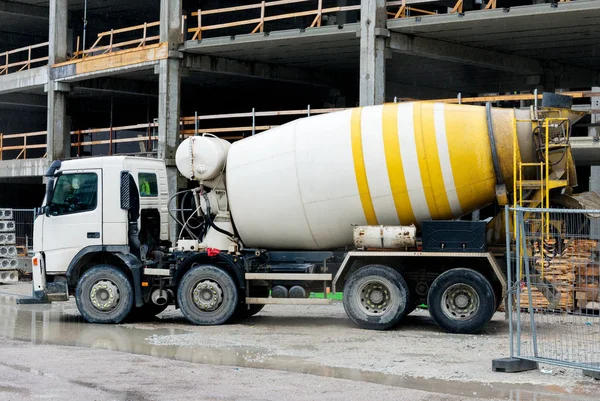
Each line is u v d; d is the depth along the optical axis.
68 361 11.90
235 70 28.69
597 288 13.56
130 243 16.53
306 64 29.81
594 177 28.38
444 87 33.91
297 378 10.70
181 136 27.91
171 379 10.59
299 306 19.88
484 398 9.60
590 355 12.21
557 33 23.73
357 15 34.03
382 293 15.31
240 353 12.73
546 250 14.46
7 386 10.09
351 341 13.98
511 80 31.89
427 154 15.02
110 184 16.52
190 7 34.81
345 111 15.71
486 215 15.73
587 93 21.53
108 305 16.36
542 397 9.68
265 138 16.12
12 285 26.11
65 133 37.56
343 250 16.27
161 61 27.23
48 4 37.34
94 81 32.34
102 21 38.66
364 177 15.25
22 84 33.50
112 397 9.54
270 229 16.16
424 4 29.59
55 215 16.70
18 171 33.94
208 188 16.61
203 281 16.03
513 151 14.95
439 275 15.13
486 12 21.67
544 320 15.90
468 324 14.75
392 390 9.99
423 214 15.37
